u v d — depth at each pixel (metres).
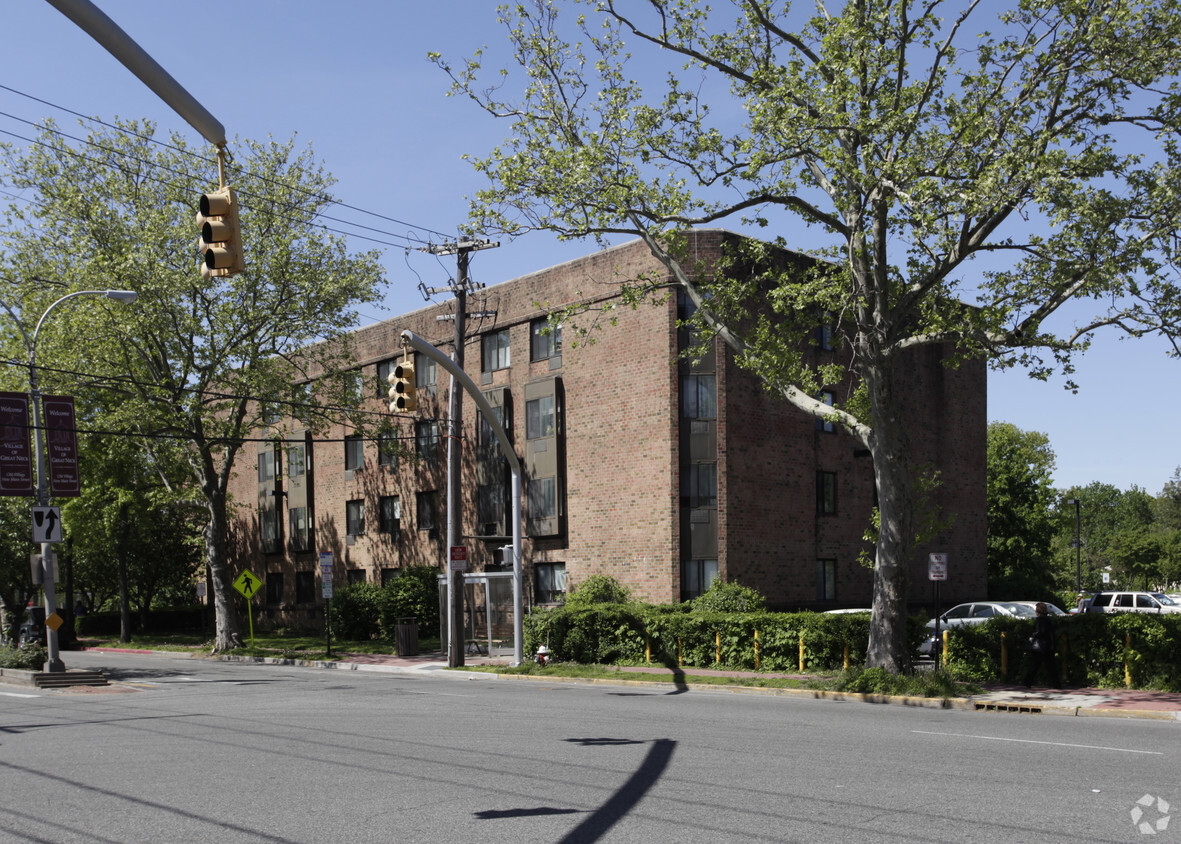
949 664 21.39
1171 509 96.31
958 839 7.52
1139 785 9.64
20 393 23.72
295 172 34.34
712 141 18.38
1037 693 18.59
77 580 53.31
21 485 23.52
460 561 27.83
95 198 32.94
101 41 7.04
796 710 16.97
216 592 35.97
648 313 31.73
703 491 30.91
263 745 12.67
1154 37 16.03
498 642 32.03
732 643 24.38
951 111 16.78
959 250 17.88
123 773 10.74
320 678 25.59
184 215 33.19
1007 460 59.66
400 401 18.94
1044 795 9.15
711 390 31.14
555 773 10.41
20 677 23.75
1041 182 15.55
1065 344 17.78
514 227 19.52
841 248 19.95
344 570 45.00
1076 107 17.09
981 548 39.69
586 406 33.53
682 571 30.72
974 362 40.25
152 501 42.19
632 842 7.46
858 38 16.92
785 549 32.38
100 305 31.50
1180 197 16.09
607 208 19.27
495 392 36.53
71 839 7.81
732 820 8.18
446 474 39.56
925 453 37.84
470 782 9.93
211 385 38.03
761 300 31.81
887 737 13.19
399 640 32.25
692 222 19.34
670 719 15.39
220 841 7.68
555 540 34.22
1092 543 114.62
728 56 19.16
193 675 26.81
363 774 10.45
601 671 24.28
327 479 46.44
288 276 33.69
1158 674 18.95
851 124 17.48
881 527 20.02
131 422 32.50
